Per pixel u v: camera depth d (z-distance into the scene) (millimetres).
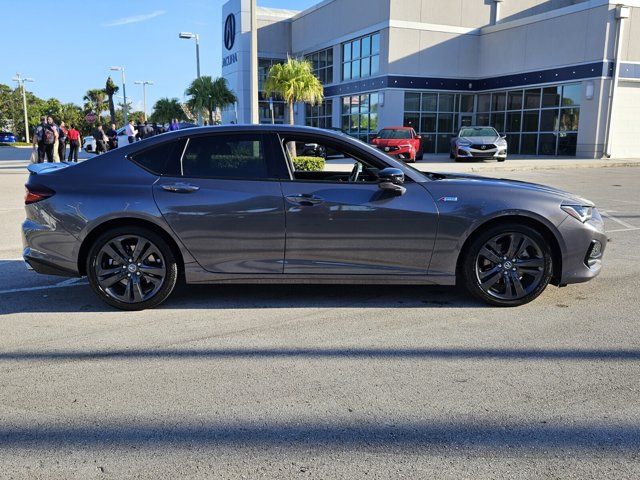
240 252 4883
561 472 2645
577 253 4973
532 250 4992
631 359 3945
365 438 2951
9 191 13898
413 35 29094
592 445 2871
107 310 5082
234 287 5801
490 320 4750
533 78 27469
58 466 2717
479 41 30656
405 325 4641
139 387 3553
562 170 20375
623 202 12102
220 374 3734
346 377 3678
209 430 3037
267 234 4844
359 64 32062
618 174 18625
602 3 23719
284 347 4191
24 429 3061
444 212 4824
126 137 23750
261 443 2908
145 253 4961
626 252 7340
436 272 4941
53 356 4047
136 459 2771
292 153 5211
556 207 4906
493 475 2623
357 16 31578
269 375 3715
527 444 2885
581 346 4184
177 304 5238
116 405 3322
